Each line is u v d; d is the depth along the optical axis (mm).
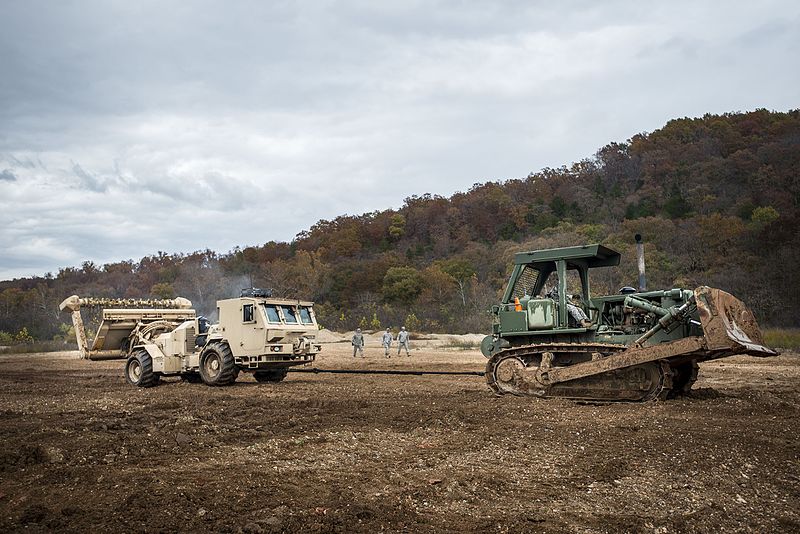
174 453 6914
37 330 63594
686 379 11484
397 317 60938
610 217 80188
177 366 15484
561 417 9086
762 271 47219
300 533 4527
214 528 4578
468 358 26781
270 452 7004
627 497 5465
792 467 6340
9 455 6598
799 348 26938
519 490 5648
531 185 102000
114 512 4914
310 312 15922
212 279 79812
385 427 8484
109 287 89938
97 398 12164
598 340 11422
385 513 4938
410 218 102812
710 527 4805
